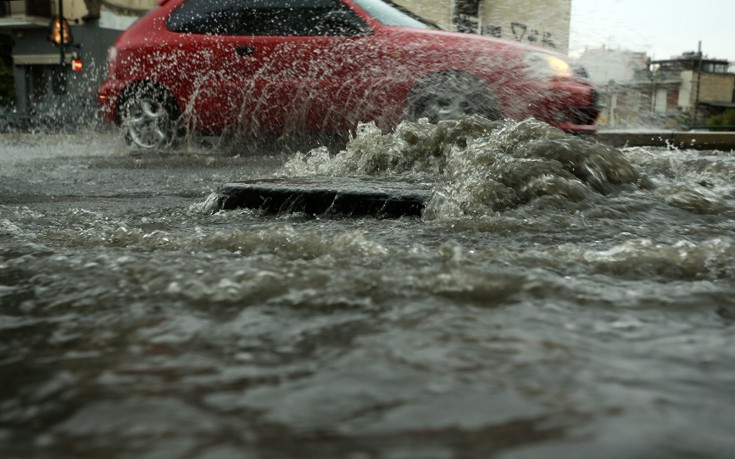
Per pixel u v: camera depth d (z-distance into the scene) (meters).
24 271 1.24
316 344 0.80
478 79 5.83
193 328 0.87
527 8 7.92
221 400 0.62
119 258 1.30
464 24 7.12
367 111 6.23
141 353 0.78
